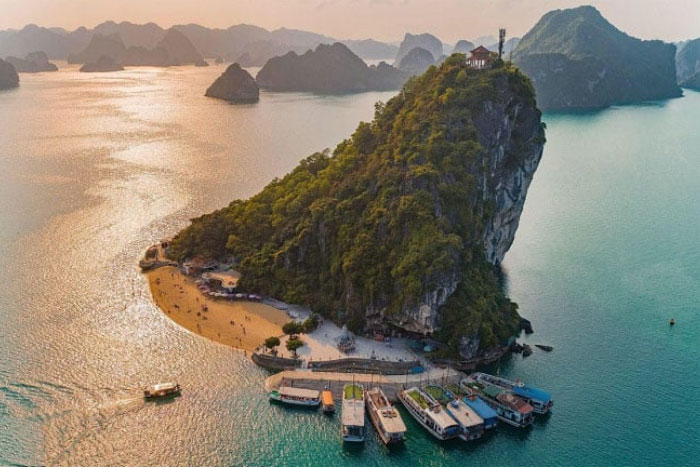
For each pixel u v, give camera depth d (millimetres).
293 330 151125
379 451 117375
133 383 132750
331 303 161625
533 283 189125
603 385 137250
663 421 125438
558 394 133750
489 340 144125
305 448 117062
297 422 123562
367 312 153625
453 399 127875
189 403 127312
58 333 150875
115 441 115688
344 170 194375
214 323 159375
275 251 181125
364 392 131125
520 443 120000
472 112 181500
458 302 145750
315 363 140750
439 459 115812
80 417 121312
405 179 164625
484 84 184250
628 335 158500
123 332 153000
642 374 141250
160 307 166625
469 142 169250
